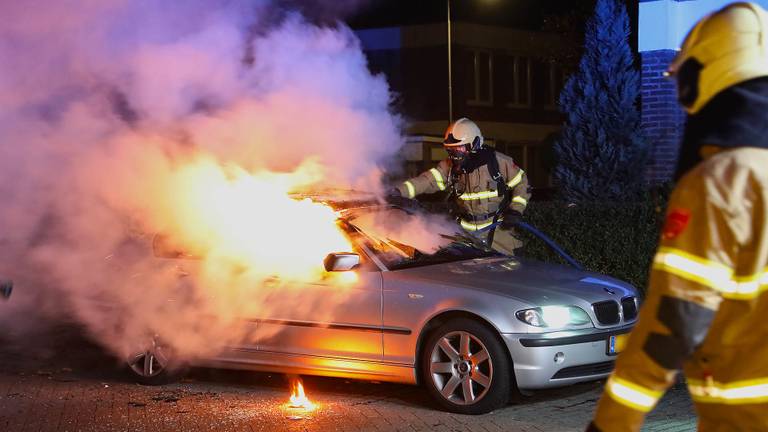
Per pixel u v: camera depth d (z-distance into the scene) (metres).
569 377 6.80
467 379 6.82
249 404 7.34
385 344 7.08
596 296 7.00
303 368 7.39
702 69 2.40
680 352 2.27
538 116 34.72
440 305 6.88
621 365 2.35
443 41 30.70
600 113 11.14
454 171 9.23
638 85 12.34
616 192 11.05
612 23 11.32
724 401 2.38
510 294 6.80
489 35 32.66
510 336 6.65
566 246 10.40
